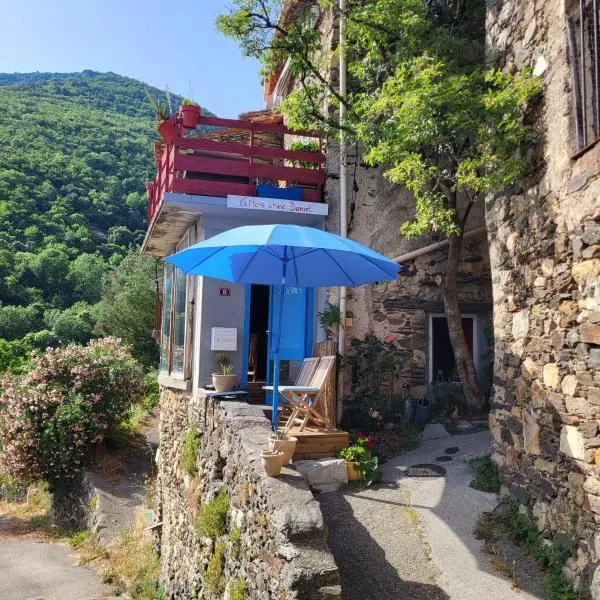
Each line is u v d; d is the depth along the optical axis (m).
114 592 8.36
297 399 6.48
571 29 4.04
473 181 5.07
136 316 22.23
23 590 8.54
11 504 15.25
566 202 4.03
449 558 4.17
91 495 11.94
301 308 8.34
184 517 6.77
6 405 13.53
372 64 7.58
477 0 7.51
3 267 39.00
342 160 7.83
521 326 4.77
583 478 3.72
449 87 5.18
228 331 7.78
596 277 3.62
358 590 3.78
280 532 3.46
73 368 13.37
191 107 7.63
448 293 7.61
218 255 5.68
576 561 3.67
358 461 5.91
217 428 5.88
